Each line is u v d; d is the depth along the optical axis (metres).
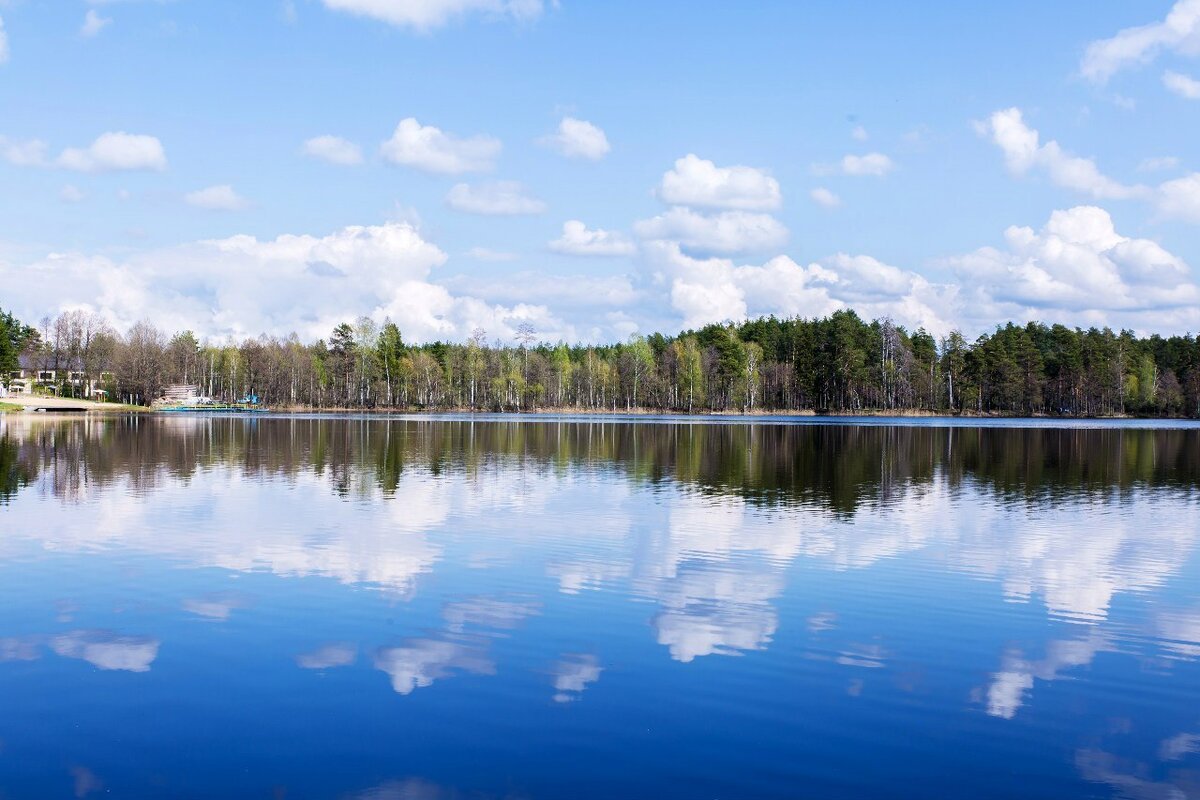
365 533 26.95
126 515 30.11
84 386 180.75
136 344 171.75
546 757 11.55
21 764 11.24
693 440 76.88
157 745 11.81
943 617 18.22
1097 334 187.88
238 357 199.75
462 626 17.12
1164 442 79.94
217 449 60.22
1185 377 181.00
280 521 29.11
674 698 13.59
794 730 12.52
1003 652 16.08
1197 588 20.98
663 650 15.82
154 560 22.75
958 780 11.12
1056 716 13.19
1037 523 30.44
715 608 18.66
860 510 32.97
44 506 32.06
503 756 11.56
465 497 35.59
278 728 12.34
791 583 21.00
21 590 19.58
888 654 15.84
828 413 175.12
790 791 10.76
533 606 18.64
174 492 36.28
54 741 11.91
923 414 174.00
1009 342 175.62
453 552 24.14
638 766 11.34
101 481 40.00
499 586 20.33
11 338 196.75
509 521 29.55
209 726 12.41
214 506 32.41
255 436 76.75
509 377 179.12
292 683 14.00
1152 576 22.22
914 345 193.12
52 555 23.30
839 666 15.15
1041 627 17.66
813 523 29.73
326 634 16.53
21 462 49.25
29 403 148.50
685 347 192.00
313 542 25.39
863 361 172.50
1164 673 15.06
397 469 46.97
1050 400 182.12
